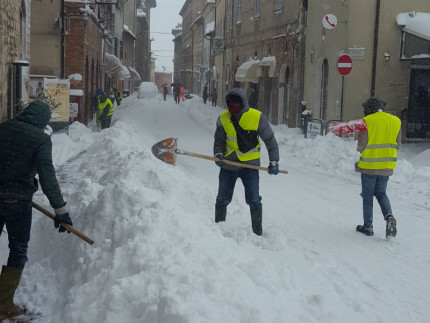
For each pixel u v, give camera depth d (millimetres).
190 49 87062
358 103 19188
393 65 19141
